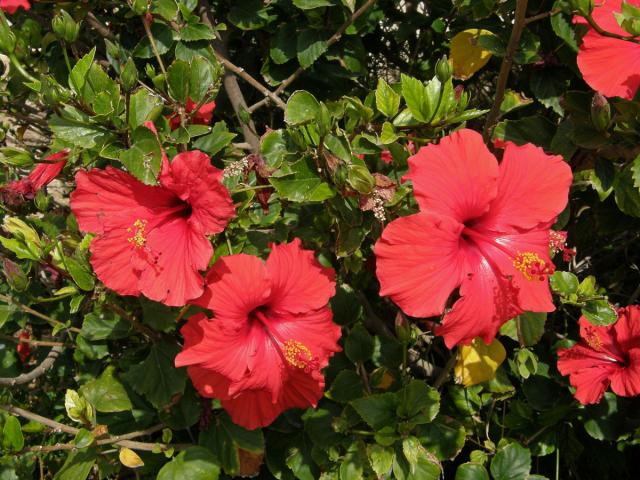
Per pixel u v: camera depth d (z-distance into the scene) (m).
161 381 0.50
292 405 0.48
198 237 0.41
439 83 0.43
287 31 0.57
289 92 0.61
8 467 0.51
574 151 0.47
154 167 0.40
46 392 0.69
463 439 0.51
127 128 0.43
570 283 0.49
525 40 0.49
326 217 0.49
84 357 0.57
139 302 0.50
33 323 0.62
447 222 0.39
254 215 0.48
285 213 0.51
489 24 0.53
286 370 0.45
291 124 0.43
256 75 0.66
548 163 0.41
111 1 0.58
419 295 0.40
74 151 0.47
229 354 0.44
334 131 0.44
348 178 0.41
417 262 0.39
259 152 0.45
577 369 0.52
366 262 0.53
